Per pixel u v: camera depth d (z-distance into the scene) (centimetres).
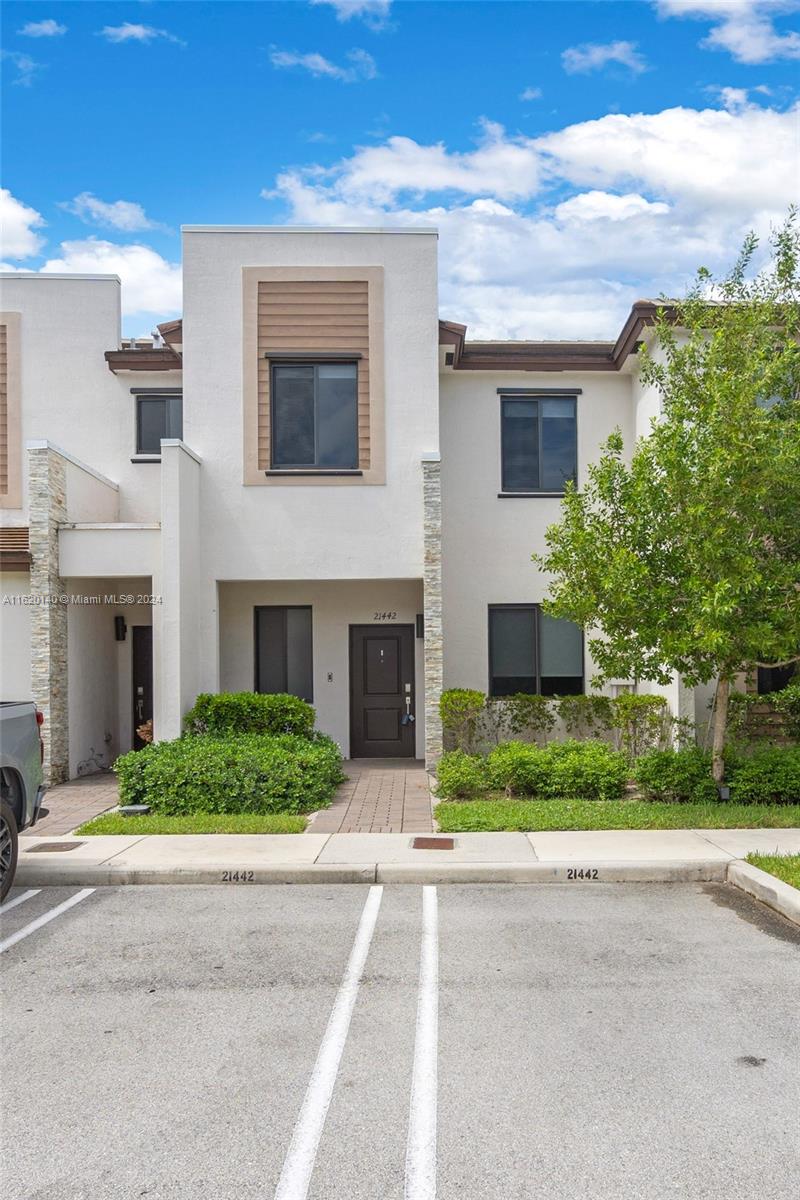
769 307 1028
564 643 1505
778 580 961
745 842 868
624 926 662
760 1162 349
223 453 1363
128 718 1540
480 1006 510
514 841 886
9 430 1512
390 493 1366
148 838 915
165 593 1245
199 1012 505
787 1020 488
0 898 719
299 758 1091
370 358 1372
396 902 731
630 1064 434
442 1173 343
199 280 1370
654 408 1380
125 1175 343
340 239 1377
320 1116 387
